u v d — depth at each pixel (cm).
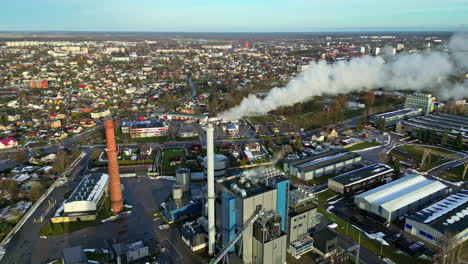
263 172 10156
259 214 8762
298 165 15362
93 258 9319
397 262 9238
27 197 12988
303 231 10131
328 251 9500
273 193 9156
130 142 19750
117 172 11719
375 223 11244
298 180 14750
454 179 14775
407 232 10731
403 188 12888
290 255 9738
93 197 11888
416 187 12925
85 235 10519
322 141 19988
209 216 9350
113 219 11469
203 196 10800
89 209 11556
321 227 10881
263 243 8594
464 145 18575
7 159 17125
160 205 12456
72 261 8319
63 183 14338
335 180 13700
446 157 17275
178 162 16400
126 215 11725
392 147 18950
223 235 9406
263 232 8556
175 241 10281
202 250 9900
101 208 12138
